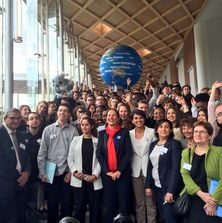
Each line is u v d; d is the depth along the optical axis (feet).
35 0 19.36
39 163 11.13
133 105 14.64
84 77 42.19
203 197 8.01
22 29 15.30
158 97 16.17
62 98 15.39
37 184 11.61
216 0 27.96
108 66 22.61
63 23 27.99
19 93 16.33
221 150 8.26
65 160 11.31
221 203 7.89
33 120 11.73
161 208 9.95
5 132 10.16
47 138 11.35
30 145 11.58
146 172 10.57
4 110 13.82
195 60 35.45
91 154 10.98
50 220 11.18
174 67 48.60
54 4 25.30
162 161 9.91
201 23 33.73
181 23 34.55
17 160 10.26
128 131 11.07
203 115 10.58
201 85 33.91
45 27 22.48
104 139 10.89
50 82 22.36
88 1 26.89
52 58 24.53
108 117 11.07
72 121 13.61
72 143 11.16
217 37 33.58
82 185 10.79
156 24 33.58
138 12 29.66
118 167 10.51
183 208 8.43
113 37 36.24
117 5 27.91
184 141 10.60
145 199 10.76
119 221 6.68
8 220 9.95
